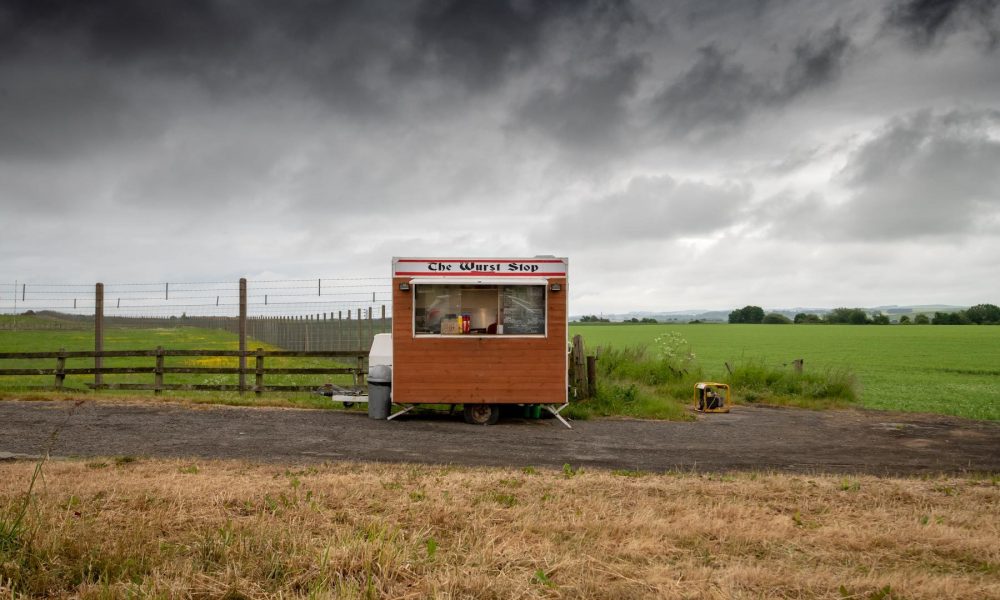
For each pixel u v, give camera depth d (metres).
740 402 20.33
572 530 6.14
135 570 4.72
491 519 6.40
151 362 28.91
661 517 6.68
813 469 10.66
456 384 15.02
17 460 9.38
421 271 15.21
